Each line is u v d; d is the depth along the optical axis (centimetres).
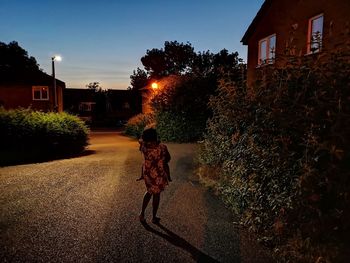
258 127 420
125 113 5500
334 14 1017
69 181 720
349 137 304
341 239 313
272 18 1421
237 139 510
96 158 1135
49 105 3141
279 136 376
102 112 5578
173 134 1653
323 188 318
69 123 1441
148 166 454
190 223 464
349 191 296
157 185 453
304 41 1187
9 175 788
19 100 3108
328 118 319
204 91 1689
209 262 353
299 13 1218
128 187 665
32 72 3238
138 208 528
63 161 1046
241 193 466
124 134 2997
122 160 1059
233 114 513
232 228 445
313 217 317
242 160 465
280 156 358
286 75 407
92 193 616
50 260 352
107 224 457
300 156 351
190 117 1664
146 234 425
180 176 773
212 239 410
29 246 385
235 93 529
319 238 319
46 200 570
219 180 640
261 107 419
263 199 402
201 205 545
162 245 393
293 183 338
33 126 1234
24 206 535
